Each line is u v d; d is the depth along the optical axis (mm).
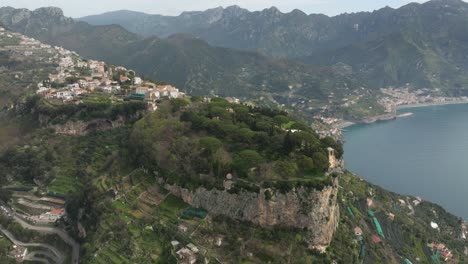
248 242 162375
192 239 162375
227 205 173125
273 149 189250
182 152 196750
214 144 190250
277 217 167750
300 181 166875
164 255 156000
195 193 179875
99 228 175625
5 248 187625
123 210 182000
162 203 184000
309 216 165250
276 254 158625
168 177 191000
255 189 168625
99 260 155875
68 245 191000
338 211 196750
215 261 154000
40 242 196750
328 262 160375
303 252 161000
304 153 184375
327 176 173000
